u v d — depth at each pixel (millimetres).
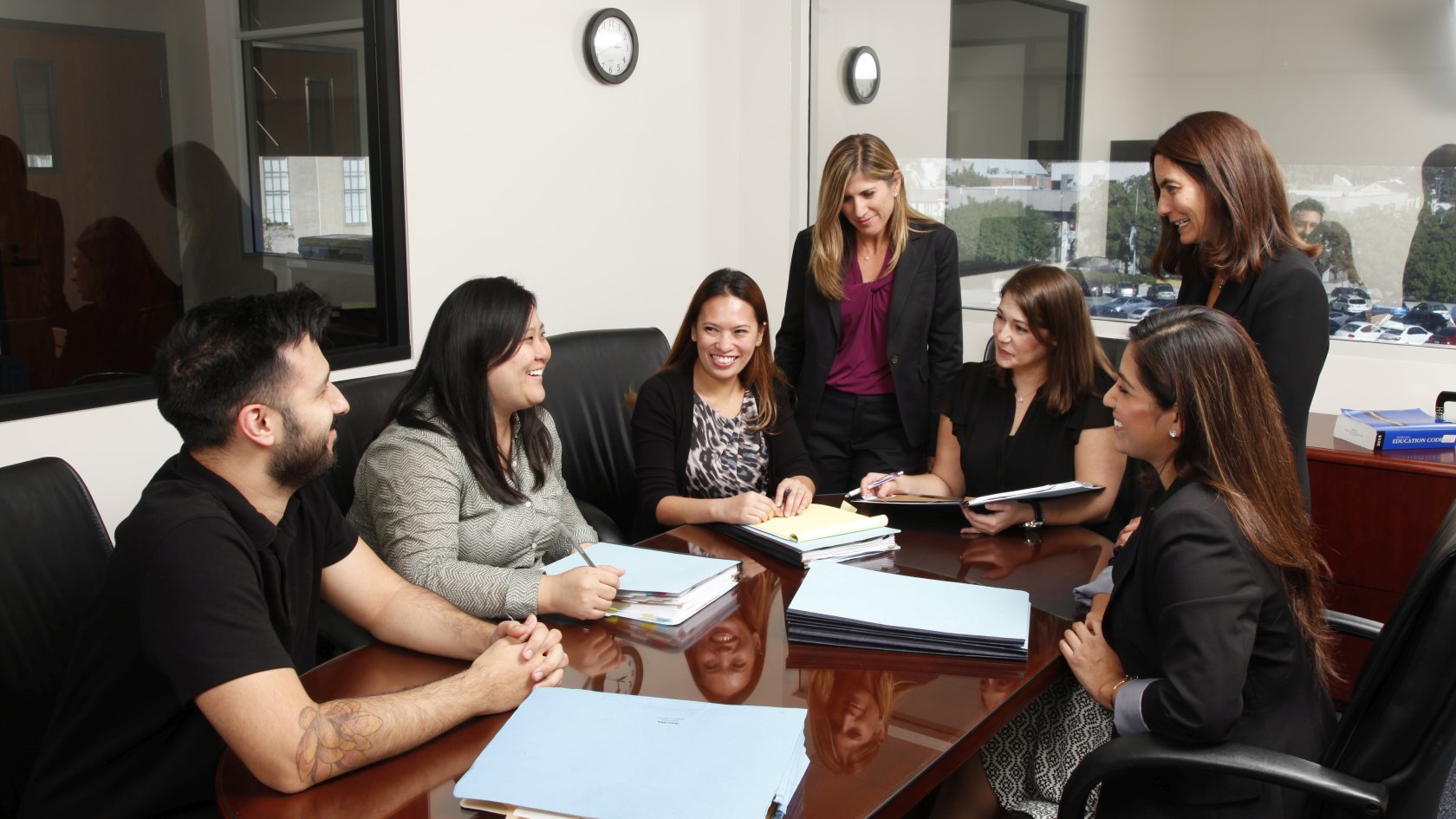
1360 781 1260
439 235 3434
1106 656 1496
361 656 1536
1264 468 1390
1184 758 1294
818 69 4305
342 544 1586
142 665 1299
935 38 4023
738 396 2520
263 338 1302
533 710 1283
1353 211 3229
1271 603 1369
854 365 2955
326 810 1136
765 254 4547
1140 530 1477
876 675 1454
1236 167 1984
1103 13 3617
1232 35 3375
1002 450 2307
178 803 1362
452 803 1140
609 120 3914
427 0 3285
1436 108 3037
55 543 1626
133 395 2775
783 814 1100
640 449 2471
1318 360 1993
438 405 1922
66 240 2766
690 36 4188
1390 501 2650
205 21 2957
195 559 1235
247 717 1175
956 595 1675
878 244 2908
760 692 1398
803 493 2166
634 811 1053
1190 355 1408
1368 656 1300
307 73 3145
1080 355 2170
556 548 2211
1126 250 3725
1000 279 4059
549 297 3818
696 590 1688
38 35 2666
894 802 1149
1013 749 1798
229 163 3053
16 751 1521
